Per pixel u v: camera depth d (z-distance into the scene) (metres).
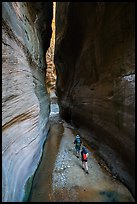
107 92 11.87
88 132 15.91
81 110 18.67
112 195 7.55
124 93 9.25
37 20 16.14
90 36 15.58
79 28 18.38
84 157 9.90
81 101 18.70
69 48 23.45
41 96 15.73
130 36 9.40
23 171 7.75
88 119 16.16
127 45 9.67
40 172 9.90
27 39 11.43
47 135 17.72
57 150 13.38
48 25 22.11
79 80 20.30
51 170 10.11
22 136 8.24
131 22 9.23
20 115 8.16
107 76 12.20
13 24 8.14
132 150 7.95
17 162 7.21
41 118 13.69
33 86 11.81
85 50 17.19
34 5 14.27
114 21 10.95
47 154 12.66
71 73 24.78
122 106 9.31
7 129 6.63
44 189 8.21
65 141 15.59
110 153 10.52
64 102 28.08
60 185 8.52
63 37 24.48
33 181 8.92
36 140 10.55
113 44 11.33
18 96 7.95
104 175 9.20
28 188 7.96
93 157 11.66
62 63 28.84
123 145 8.95
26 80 9.62
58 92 34.69
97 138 13.34
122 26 10.09
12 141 7.00
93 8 13.86
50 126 22.67
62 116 29.56
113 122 10.50
